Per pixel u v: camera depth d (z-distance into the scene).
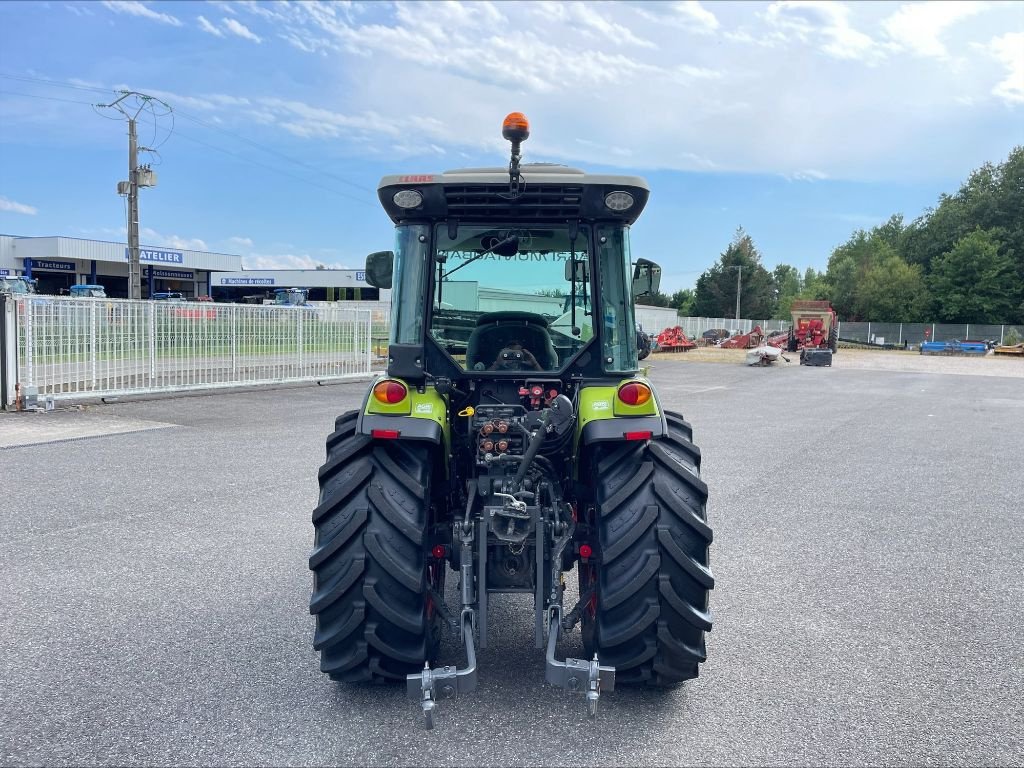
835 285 78.94
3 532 5.61
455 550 3.34
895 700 3.27
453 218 3.54
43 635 3.83
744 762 2.78
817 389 19.81
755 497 7.27
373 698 3.23
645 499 3.11
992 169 72.19
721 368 28.50
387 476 3.20
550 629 3.09
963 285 63.59
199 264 59.62
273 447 9.07
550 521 3.24
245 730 2.95
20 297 11.23
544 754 2.81
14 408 11.35
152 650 3.67
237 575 4.76
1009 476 8.41
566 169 3.66
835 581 4.87
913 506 6.96
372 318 18.08
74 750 2.79
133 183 29.16
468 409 3.48
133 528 5.74
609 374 3.59
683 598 3.04
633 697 3.28
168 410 12.16
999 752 2.87
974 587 4.78
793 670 3.56
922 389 20.36
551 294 3.60
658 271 4.05
